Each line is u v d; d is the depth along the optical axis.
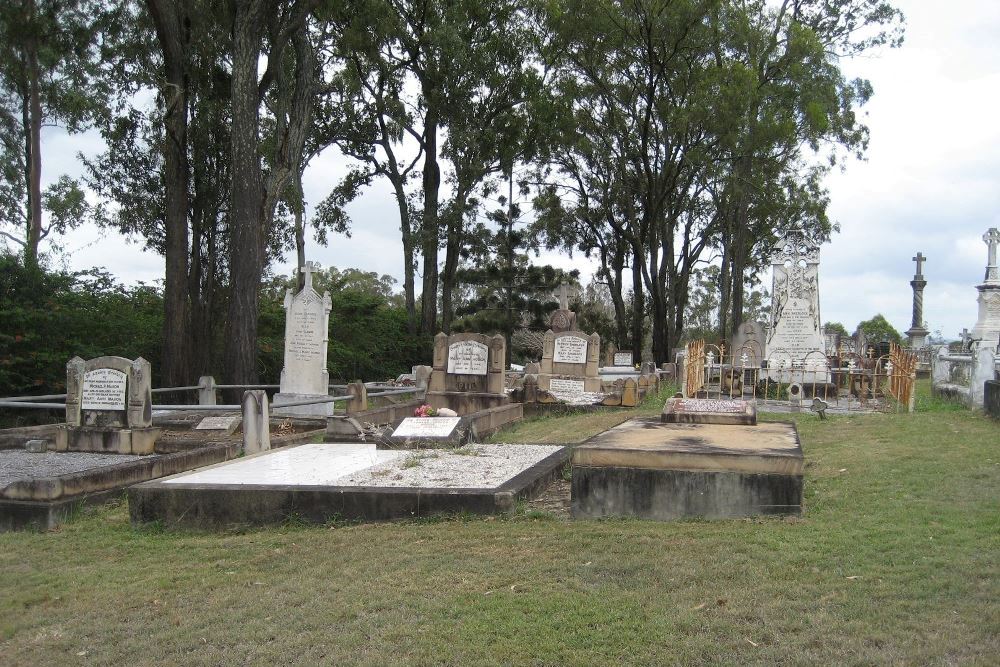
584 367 20.88
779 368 19.23
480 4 37.47
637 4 33.47
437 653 4.81
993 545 6.02
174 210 24.38
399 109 37.66
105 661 5.05
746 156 36.00
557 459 10.34
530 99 38.62
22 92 31.05
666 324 45.56
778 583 5.54
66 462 12.62
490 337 18.83
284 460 10.50
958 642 4.46
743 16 34.97
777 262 20.09
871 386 18.72
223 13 25.62
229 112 28.72
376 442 12.16
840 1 38.38
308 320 19.14
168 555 7.29
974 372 14.56
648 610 5.25
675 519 7.40
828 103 36.91
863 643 4.55
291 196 27.31
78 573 6.94
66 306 23.45
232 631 5.35
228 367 22.86
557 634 4.97
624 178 40.72
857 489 8.16
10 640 5.53
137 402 13.56
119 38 28.28
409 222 41.34
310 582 6.20
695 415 10.12
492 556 6.53
